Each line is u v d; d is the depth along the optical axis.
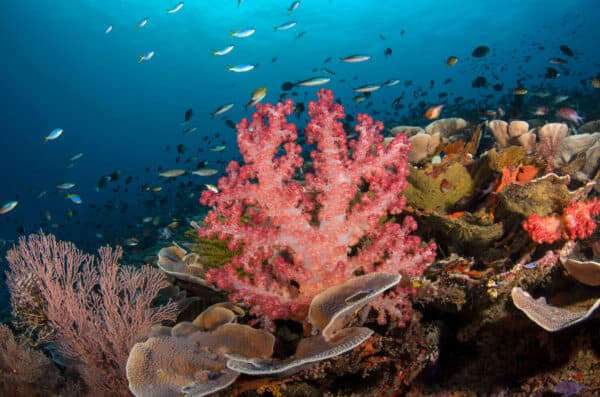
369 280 0.50
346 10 11.17
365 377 0.56
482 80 2.12
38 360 0.84
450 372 0.53
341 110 0.53
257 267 0.55
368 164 0.55
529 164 0.72
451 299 0.54
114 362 0.78
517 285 0.50
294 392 0.59
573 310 0.45
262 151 0.53
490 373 0.49
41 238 0.83
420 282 0.56
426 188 0.72
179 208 3.49
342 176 0.54
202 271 0.75
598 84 1.71
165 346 0.59
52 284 0.78
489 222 0.62
